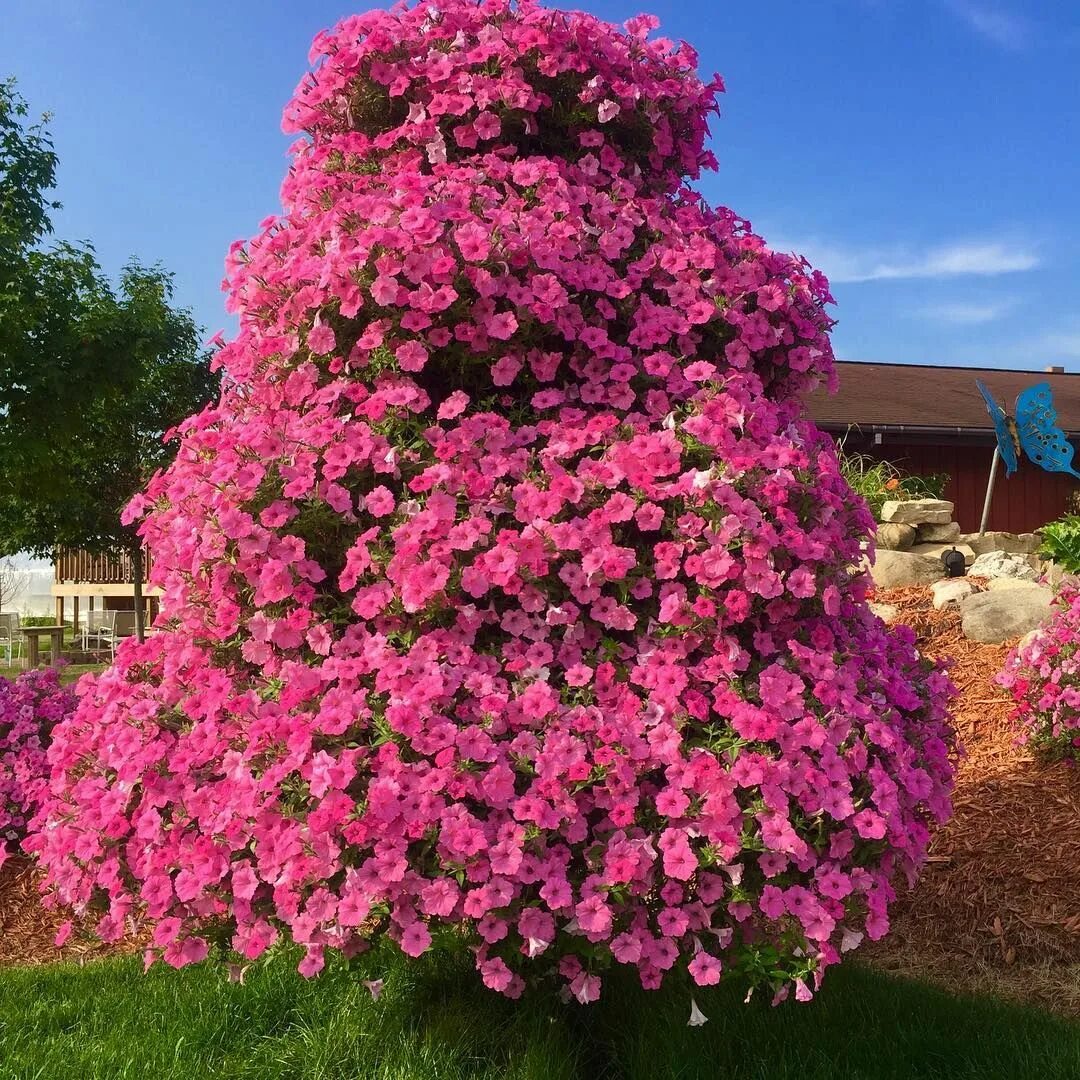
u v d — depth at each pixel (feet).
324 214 10.76
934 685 11.19
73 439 43.93
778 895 8.10
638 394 10.48
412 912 8.14
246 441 9.93
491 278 9.86
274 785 8.49
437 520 9.12
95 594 71.56
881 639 10.82
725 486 9.14
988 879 14.11
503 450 9.85
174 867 9.30
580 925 7.92
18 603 93.86
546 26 11.59
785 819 8.10
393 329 10.04
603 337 10.28
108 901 10.27
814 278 11.69
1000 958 12.71
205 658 10.09
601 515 9.16
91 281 42.39
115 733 10.00
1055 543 27.73
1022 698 17.67
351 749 8.38
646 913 8.40
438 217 10.03
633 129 12.13
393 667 8.67
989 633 22.82
